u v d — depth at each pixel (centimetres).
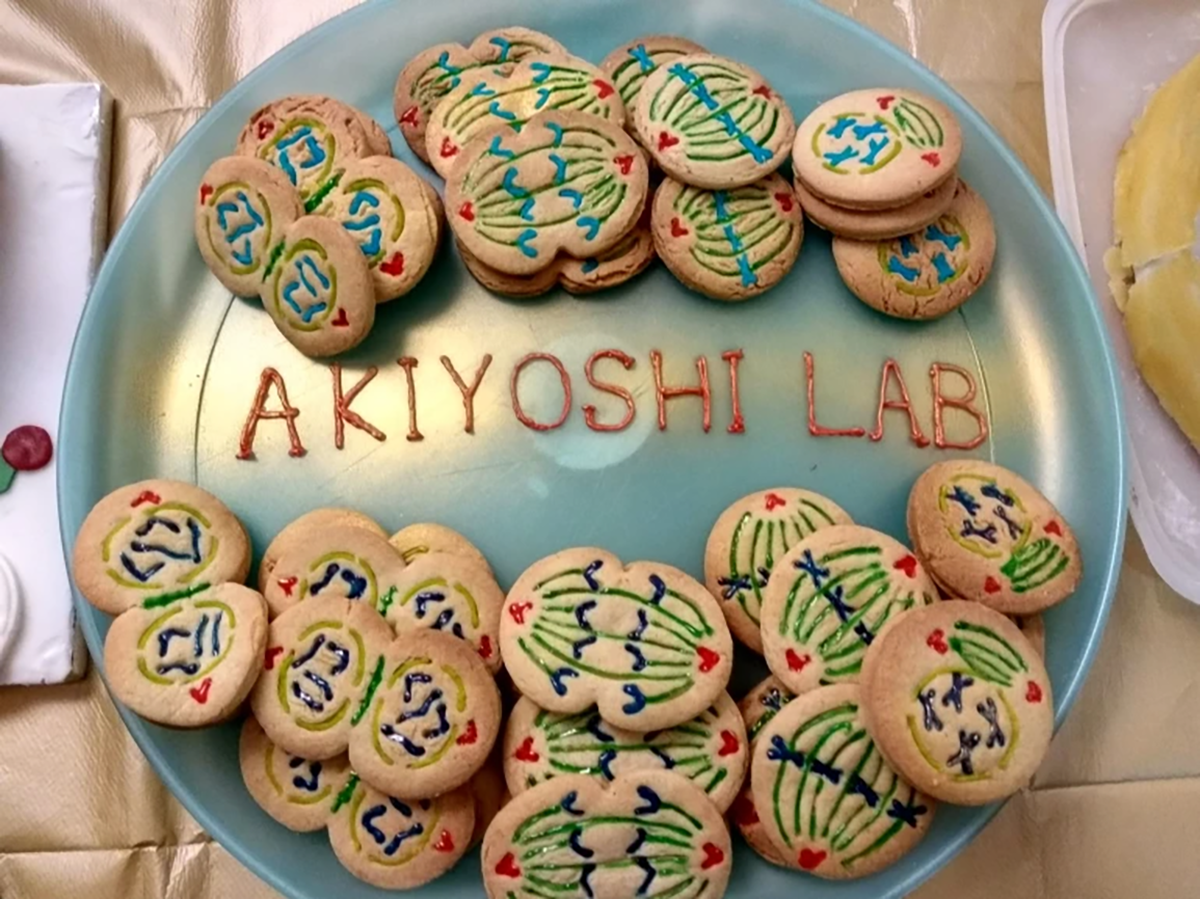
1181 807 36
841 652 32
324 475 36
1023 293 38
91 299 36
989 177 38
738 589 33
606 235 35
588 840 30
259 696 31
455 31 39
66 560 34
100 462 35
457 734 30
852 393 37
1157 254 38
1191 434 38
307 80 38
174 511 33
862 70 39
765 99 36
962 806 32
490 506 36
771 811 31
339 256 34
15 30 42
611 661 31
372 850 31
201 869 35
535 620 32
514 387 36
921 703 30
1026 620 33
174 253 37
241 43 42
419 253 35
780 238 36
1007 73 43
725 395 37
